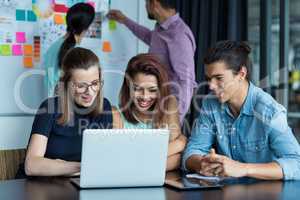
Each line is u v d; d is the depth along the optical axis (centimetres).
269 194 143
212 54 173
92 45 305
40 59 288
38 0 286
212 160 168
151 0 284
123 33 316
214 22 296
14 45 282
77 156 190
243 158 187
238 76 175
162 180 153
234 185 155
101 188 148
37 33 288
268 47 277
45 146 184
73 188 148
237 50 174
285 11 274
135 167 148
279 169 164
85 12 281
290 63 281
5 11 278
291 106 286
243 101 182
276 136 174
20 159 240
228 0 287
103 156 144
